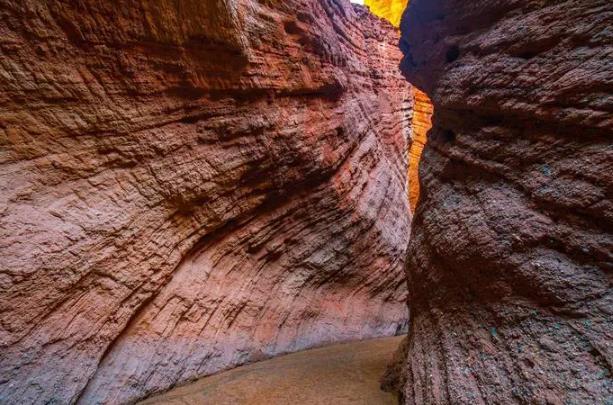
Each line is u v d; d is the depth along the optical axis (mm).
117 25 5293
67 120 4855
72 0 4742
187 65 6445
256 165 8242
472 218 4320
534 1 4457
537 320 3146
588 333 2730
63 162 4809
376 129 16891
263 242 8898
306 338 9078
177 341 6012
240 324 7523
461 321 4129
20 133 4406
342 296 11273
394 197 16031
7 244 4023
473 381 3381
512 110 4176
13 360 3844
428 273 5199
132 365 5168
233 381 5898
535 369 2891
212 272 7375
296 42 9828
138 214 5711
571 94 3443
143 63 5773
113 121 5406
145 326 5637
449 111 5961
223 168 7348
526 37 4242
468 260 4145
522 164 3945
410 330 5934
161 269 6023
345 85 12922
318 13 11617
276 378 6043
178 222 6609
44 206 4508
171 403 4992
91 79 5113
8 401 3689
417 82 8461
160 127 6188
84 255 4750
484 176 4602
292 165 9398
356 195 12461
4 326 3838
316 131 10414
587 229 3062
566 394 2588
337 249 11062
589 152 3221
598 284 2855
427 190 6203
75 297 4641
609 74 3156
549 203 3414
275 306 8703
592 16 3553
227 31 6742
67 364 4309
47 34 4559
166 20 5832
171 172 6316
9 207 4164
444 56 6855
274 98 8938
